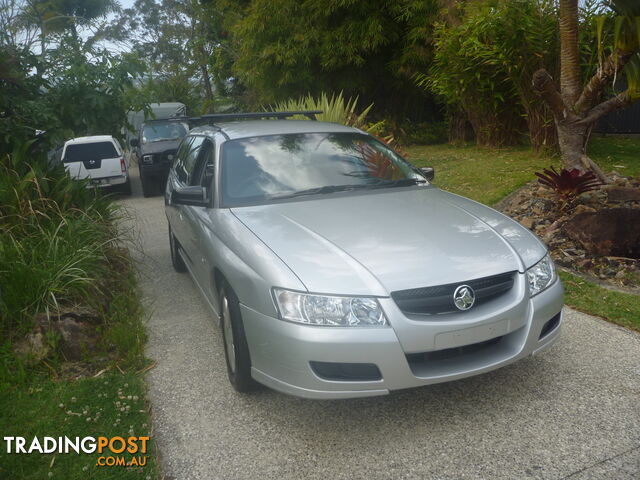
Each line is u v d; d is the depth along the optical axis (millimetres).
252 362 3016
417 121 18078
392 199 3770
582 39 9789
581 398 3146
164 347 4082
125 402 3260
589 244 5395
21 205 5059
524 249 3168
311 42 15453
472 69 11664
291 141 4383
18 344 3820
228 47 22969
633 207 6281
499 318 2832
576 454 2670
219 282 3594
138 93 6656
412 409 3123
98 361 3832
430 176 4598
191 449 2846
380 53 15992
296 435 2930
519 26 9930
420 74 14648
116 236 5695
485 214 3611
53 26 6391
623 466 2568
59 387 3461
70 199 5598
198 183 4504
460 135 15391
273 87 16734
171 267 6188
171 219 5504
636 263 5102
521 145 13039
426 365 2814
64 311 4066
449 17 12562
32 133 6172
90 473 2643
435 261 2891
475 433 2875
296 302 2738
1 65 5672
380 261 2873
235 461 2738
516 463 2627
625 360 3555
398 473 2598
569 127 7488
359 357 2660
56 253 4410
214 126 4988
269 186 3914
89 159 12484
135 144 13523
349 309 2691
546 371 3465
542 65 10328
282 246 3049
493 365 2867
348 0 14547
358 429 2959
